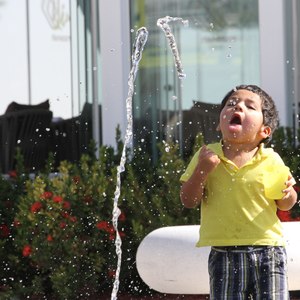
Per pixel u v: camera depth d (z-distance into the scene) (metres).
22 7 17.56
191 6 17.47
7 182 14.63
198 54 17.48
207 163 8.73
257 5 17.28
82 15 17.45
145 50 17.55
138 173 14.58
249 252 8.80
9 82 17.67
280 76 17.14
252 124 8.89
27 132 17.69
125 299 13.62
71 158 17.58
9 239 14.08
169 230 11.85
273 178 8.90
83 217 13.70
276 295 8.79
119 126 16.08
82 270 13.52
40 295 13.86
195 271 11.55
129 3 17.44
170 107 17.48
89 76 17.50
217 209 8.91
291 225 11.85
